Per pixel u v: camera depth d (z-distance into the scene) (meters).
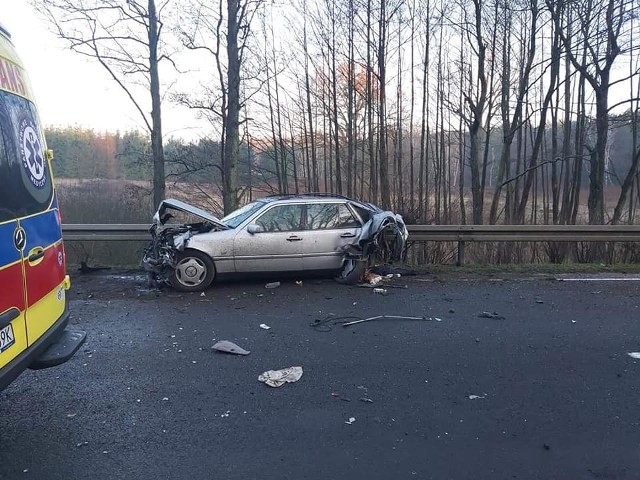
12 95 3.43
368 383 4.42
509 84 19.97
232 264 7.89
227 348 5.20
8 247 3.07
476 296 7.45
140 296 7.54
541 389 4.27
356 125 22.66
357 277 8.13
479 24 17.39
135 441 3.46
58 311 3.91
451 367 4.77
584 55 16.72
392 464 3.17
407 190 23.95
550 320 6.22
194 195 20.05
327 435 3.54
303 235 8.09
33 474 3.08
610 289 7.84
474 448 3.35
